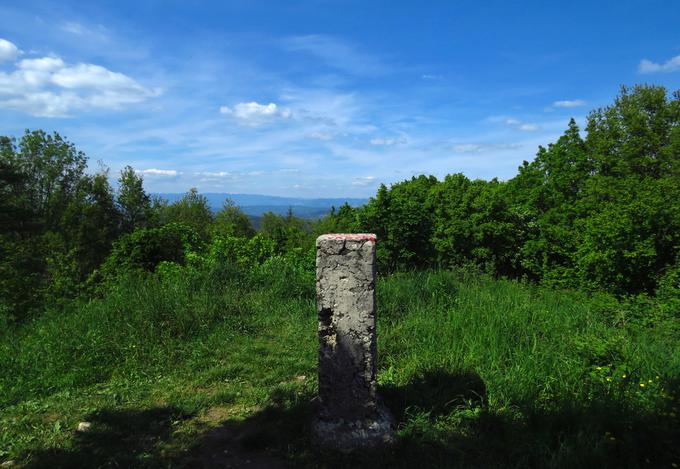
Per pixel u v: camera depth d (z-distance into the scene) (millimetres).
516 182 15766
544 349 4809
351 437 3395
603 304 7051
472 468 3152
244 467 3273
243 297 7738
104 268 12664
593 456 3123
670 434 3189
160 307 6574
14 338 6145
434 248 11609
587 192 13312
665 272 7816
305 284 8180
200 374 5062
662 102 24031
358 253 3482
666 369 4227
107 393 4590
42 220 31688
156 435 3748
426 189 14953
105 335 5922
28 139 39094
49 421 3998
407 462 3271
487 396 4055
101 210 30172
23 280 10930
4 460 3365
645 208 8086
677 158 21594
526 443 3367
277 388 4613
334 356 3521
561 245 11477
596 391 3939
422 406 3982
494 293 7297
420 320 6102
